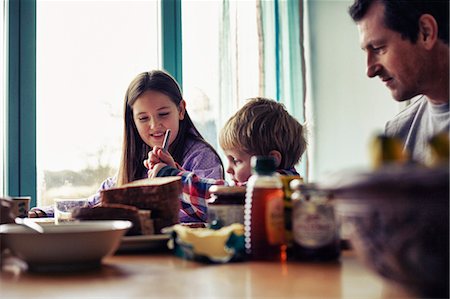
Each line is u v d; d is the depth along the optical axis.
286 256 0.88
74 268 0.79
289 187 0.90
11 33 2.70
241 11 2.84
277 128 1.64
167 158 1.59
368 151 0.58
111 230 0.80
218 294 0.60
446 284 0.50
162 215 1.04
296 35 2.92
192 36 2.91
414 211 0.49
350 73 3.11
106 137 2.82
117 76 2.85
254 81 2.82
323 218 0.84
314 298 0.58
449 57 1.52
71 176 2.77
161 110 2.09
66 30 2.79
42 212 1.78
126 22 2.88
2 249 0.91
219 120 2.79
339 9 3.10
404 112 1.80
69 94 2.78
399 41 1.52
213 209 0.96
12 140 2.68
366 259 0.55
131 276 0.73
